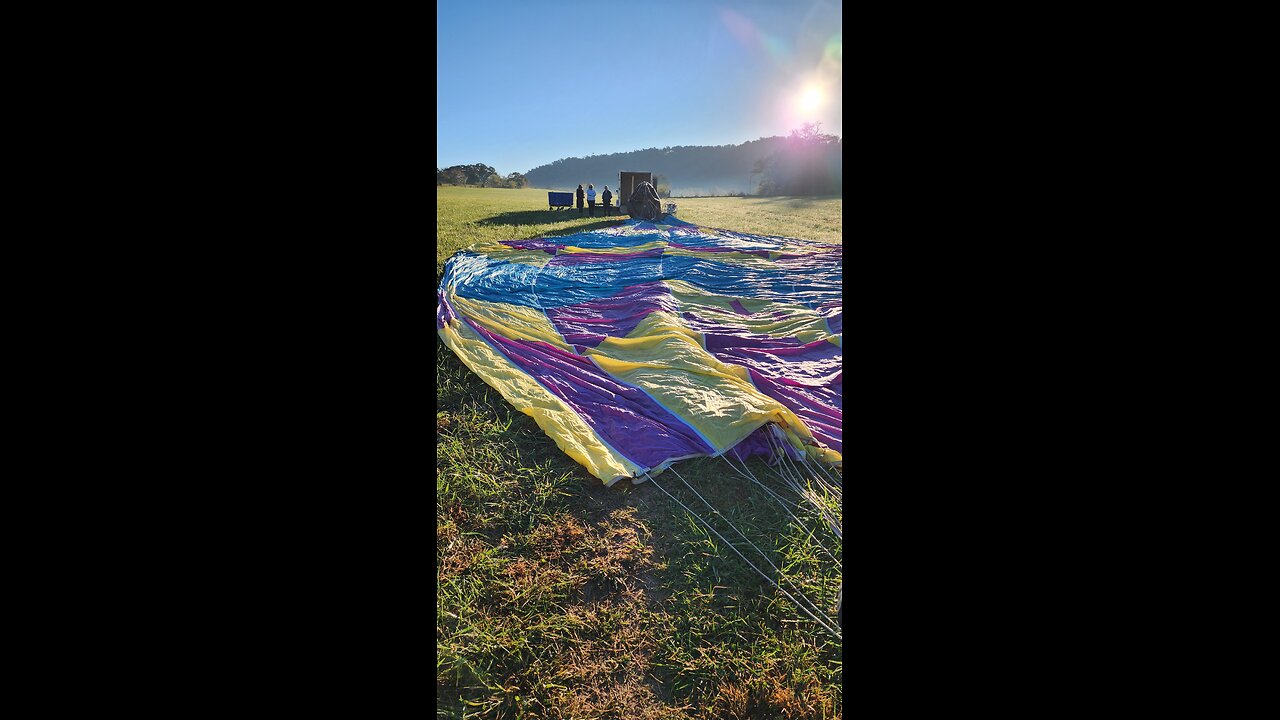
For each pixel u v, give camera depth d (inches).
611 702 98.9
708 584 122.2
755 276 378.6
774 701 98.8
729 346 246.7
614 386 198.8
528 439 172.2
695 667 104.6
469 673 101.6
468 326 249.6
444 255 422.9
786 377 215.5
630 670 104.4
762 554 130.4
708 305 315.6
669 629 112.0
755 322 281.7
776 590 120.6
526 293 323.9
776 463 165.3
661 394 189.8
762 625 112.9
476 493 145.3
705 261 430.3
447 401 189.6
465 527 135.6
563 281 358.3
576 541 133.4
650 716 96.7
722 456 164.9
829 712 96.7
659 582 123.0
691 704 99.0
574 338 250.4
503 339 237.9
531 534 135.0
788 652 107.2
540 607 115.6
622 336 256.2
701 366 211.0
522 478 154.0
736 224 749.9
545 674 103.0
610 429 174.1
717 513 143.6
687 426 173.9
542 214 832.9
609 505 146.3
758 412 169.6
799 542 133.6
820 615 114.7
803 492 151.8
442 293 287.0
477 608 114.3
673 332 241.4
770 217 860.0
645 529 138.1
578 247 506.9
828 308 299.4
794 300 318.7
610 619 113.7
